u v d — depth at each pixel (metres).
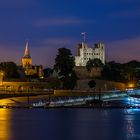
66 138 187.25
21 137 189.75
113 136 193.12
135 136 192.88
